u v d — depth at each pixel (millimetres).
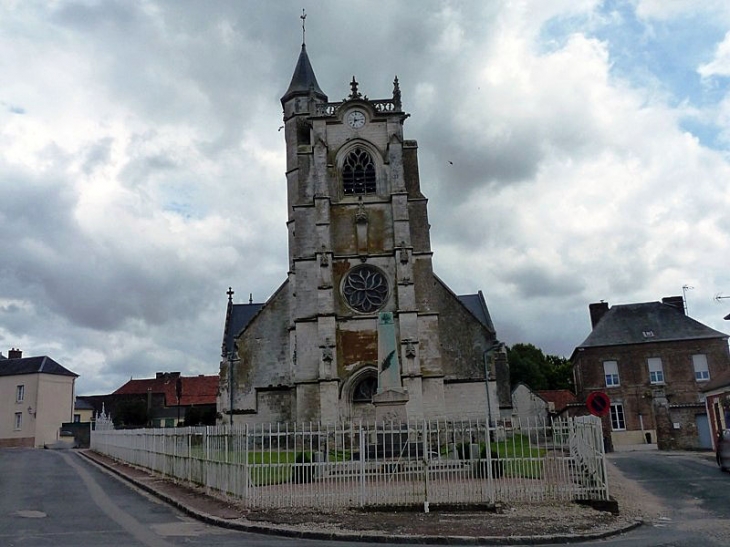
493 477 17438
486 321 54844
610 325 56875
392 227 43250
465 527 14172
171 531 14031
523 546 12891
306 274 42594
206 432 20641
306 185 44438
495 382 41906
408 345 40312
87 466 33500
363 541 13188
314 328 41719
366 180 44562
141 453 31109
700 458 32219
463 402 42000
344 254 42812
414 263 42656
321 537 13422
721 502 17984
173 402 87250
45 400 71250
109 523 14961
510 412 43406
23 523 14734
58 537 12992
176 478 23875
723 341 53625
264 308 44469
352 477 17219
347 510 16422
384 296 42250
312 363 41062
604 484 17000
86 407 83938
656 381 53969
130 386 93500
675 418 42438
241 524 14547
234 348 45906
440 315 43469
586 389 55000
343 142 44750
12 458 38531
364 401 40531
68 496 20062
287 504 16875
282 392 42844
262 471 17234
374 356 41094
